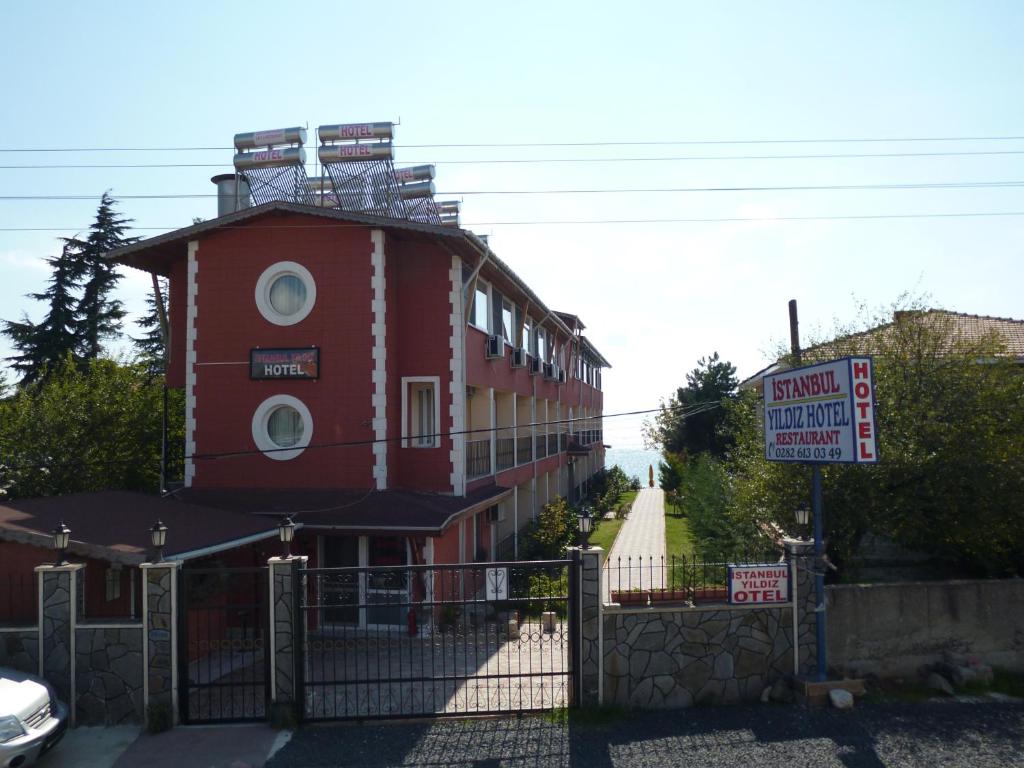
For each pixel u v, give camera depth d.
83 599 9.63
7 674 8.67
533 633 13.99
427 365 16.69
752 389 16.42
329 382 15.88
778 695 9.62
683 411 36.22
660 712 9.46
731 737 8.64
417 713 9.51
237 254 16.36
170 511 13.62
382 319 15.86
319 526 14.34
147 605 9.37
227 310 16.33
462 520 17.14
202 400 16.28
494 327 20.62
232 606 9.54
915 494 11.62
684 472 31.86
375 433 15.70
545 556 21.30
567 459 34.12
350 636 14.07
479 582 18.28
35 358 30.08
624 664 9.61
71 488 18.69
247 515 14.20
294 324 16.06
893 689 9.85
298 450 15.84
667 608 9.69
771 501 12.65
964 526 11.48
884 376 12.07
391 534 14.26
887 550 14.19
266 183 19.64
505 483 21.39
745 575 9.80
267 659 9.38
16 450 18.38
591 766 8.00
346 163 19.75
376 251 15.90
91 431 19.52
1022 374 12.20
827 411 9.07
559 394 31.92
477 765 8.09
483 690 10.55
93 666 9.37
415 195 20.30
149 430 20.36
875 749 8.24
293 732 9.08
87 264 31.06
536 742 8.66
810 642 9.86
